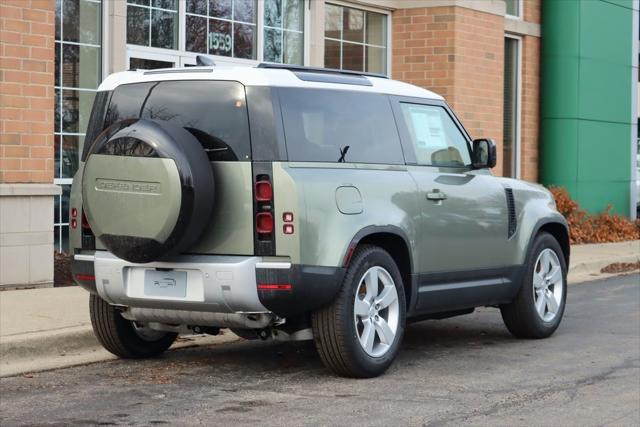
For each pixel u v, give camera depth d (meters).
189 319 7.95
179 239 7.55
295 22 16.80
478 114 18.72
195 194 7.49
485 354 9.35
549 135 21.50
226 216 7.66
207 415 6.98
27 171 11.65
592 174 21.88
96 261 8.09
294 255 7.55
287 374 8.37
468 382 8.11
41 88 11.74
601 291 14.11
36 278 11.76
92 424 6.73
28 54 11.60
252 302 7.60
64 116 13.57
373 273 8.13
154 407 7.20
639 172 24.38
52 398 7.47
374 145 8.46
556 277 10.31
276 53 16.52
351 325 7.93
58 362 8.75
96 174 7.72
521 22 20.80
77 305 10.51
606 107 22.22
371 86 8.65
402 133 8.78
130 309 8.16
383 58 18.58
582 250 18.64
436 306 8.98
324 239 7.72
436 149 9.16
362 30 18.16
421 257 8.70
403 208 8.50
